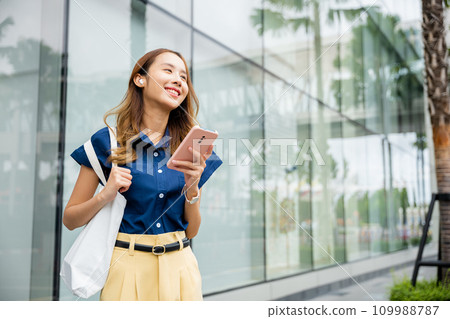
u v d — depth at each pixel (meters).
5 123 0.81
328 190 3.10
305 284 2.38
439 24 2.49
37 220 0.79
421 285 2.30
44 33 0.77
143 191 0.58
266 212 2.14
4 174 0.79
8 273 0.75
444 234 2.31
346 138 3.62
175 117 0.64
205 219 1.33
